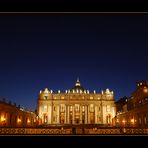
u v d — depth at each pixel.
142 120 67.88
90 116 143.00
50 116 140.50
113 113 142.25
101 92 146.50
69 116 142.12
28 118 91.75
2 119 60.12
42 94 144.12
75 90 146.88
